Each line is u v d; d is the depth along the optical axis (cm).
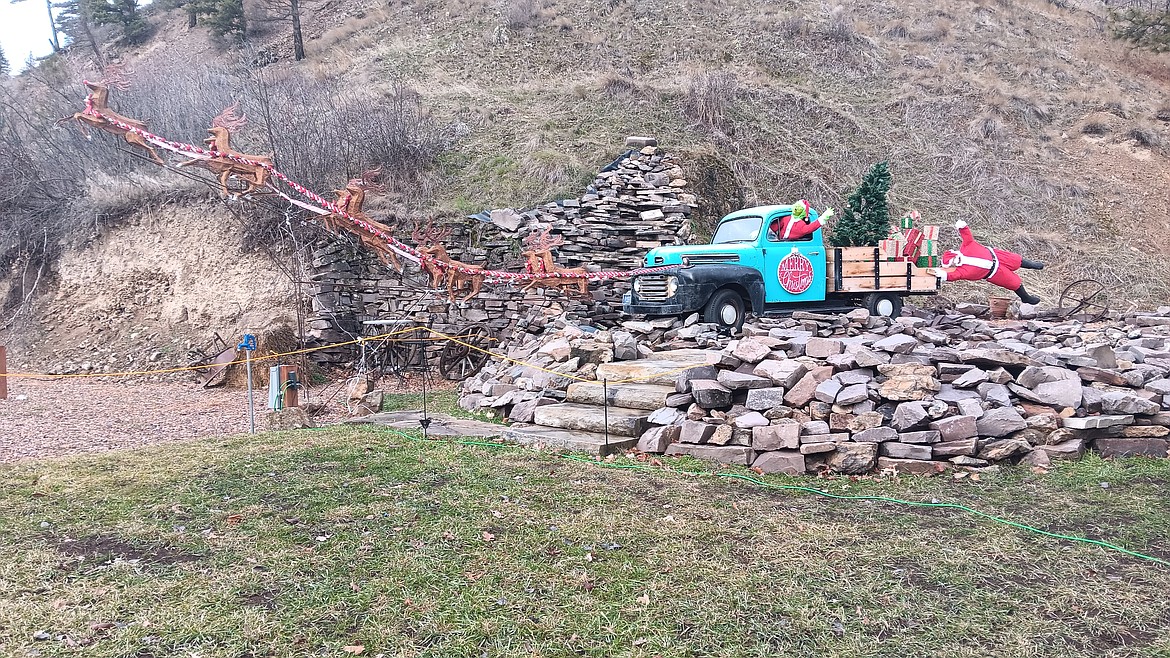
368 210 1440
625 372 864
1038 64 2759
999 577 423
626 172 1515
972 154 2155
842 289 1153
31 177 1814
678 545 468
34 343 1622
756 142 1922
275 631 361
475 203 1497
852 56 2575
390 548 463
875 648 347
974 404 657
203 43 3472
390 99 1883
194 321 1539
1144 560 446
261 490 580
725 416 701
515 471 636
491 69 2378
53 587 409
